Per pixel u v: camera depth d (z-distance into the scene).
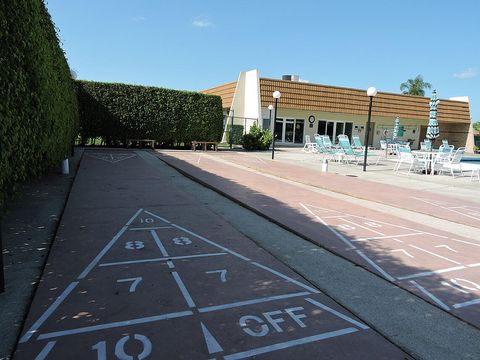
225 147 27.66
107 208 7.28
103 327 3.21
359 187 11.46
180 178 11.85
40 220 6.29
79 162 14.30
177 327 3.27
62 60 10.59
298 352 3.00
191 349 2.96
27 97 5.50
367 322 3.51
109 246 5.19
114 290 3.90
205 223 6.60
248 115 30.42
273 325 3.38
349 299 3.98
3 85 4.09
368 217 7.77
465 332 3.42
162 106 23.25
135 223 6.36
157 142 23.70
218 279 4.30
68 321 3.28
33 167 6.55
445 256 5.52
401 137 37.09
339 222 7.21
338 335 3.27
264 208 7.96
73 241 5.31
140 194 8.74
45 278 4.11
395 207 8.96
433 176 15.38
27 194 8.23
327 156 22.19
